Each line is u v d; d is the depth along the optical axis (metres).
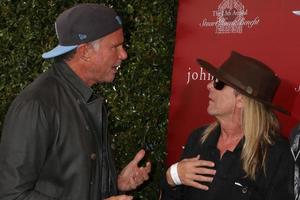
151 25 3.34
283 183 2.21
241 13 2.90
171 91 3.14
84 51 2.16
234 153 2.30
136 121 3.43
